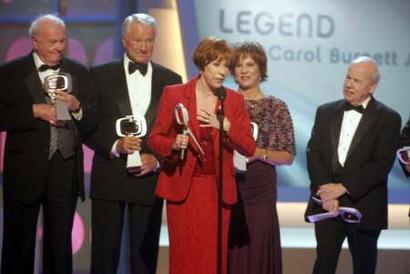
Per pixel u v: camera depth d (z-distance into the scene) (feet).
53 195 45.88
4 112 45.83
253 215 46.78
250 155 41.29
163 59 61.98
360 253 48.60
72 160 46.14
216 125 39.73
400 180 61.93
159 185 41.16
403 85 61.98
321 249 47.60
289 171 61.93
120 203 47.24
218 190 40.11
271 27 62.08
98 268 47.11
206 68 39.75
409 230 61.93
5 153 46.62
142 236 47.01
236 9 62.08
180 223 40.78
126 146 45.60
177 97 40.98
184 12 61.93
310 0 62.18
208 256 40.70
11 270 46.47
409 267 57.21
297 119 62.03
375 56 62.13
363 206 47.62
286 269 57.00
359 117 48.06
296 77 62.13
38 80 46.03
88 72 47.60
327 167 48.01
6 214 46.70
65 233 46.21
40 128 45.57
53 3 61.82
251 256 46.73
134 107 47.47
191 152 40.42
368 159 47.85
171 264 41.22
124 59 48.08
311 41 62.13
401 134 49.49
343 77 62.18
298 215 62.03
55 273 46.42
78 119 46.34
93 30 61.87
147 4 61.77
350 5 62.13
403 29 62.08
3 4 61.77
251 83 47.11
